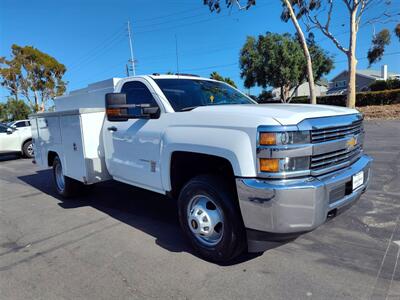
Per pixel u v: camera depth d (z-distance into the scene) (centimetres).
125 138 417
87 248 370
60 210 525
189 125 322
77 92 609
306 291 263
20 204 584
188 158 333
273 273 293
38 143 652
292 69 3438
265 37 3488
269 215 256
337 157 294
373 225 384
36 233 429
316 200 255
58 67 4266
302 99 3634
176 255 340
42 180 811
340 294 256
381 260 305
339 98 3198
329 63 3659
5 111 5778
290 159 255
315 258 316
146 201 546
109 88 488
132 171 410
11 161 1259
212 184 301
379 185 539
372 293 256
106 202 553
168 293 271
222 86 471
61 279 304
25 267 332
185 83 421
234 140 274
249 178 265
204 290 273
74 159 503
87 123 464
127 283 290
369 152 832
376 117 1916
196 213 324
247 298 258
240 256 329
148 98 395
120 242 382
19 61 4034
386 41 3044
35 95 4266
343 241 348
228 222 291
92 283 294
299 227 256
